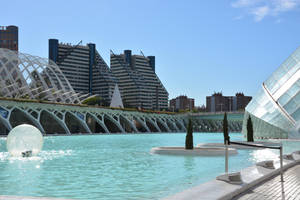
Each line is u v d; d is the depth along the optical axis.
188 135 32.84
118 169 21.14
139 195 13.43
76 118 108.00
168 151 31.52
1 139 67.00
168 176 18.33
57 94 130.50
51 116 101.38
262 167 17.08
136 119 134.50
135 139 68.50
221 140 66.31
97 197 13.09
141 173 19.33
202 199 10.16
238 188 11.85
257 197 11.27
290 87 58.06
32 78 126.69
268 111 61.38
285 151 35.38
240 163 24.38
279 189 12.64
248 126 46.97
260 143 44.44
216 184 12.56
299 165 19.97
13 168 21.42
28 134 28.78
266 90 62.94
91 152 34.44
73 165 23.12
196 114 155.50
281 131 59.97
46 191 14.22
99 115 117.44
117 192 14.02
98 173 19.36
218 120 164.38
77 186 15.32
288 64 59.69
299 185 13.44
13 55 121.62
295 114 56.25
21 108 89.44
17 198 10.37
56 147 42.25
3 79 125.38
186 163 24.36
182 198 10.28
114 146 44.78
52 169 21.05
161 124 147.88
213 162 24.92
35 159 27.09
